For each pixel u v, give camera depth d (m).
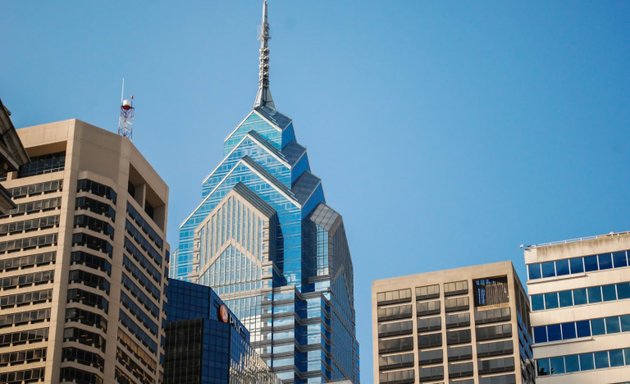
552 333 197.75
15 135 124.81
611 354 192.88
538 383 193.88
